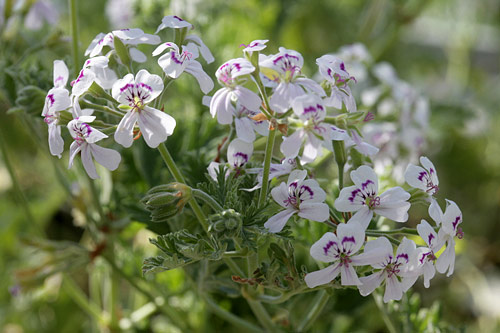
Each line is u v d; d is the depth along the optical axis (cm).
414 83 109
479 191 104
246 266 54
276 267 51
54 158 62
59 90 49
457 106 89
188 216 56
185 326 65
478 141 103
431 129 90
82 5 94
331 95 50
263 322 56
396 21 86
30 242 62
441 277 90
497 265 101
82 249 62
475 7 113
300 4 88
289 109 49
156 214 49
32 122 60
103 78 51
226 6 76
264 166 49
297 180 49
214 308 59
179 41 51
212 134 61
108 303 66
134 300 76
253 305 56
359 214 49
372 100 72
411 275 48
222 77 49
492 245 101
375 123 70
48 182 92
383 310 59
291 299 60
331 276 48
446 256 49
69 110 50
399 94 71
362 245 49
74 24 57
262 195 50
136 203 58
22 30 69
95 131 48
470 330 89
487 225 103
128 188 64
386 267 48
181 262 50
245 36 80
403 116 70
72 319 78
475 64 128
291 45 97
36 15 66
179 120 62
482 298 91
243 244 50
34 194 91
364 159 53
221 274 59
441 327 60
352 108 50
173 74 49
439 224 49
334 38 98
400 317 59
